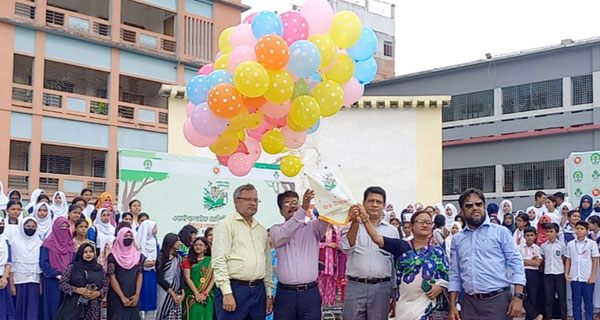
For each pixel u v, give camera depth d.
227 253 6.06
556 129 26.56
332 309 10.51
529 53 27.28
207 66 6.64
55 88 24.53
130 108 25.61
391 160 17.03
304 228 6.12
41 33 23.30
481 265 5.73
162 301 8.79
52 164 24.36
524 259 11.05
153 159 11.78
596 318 11.04
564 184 26.44
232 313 6.01
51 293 8.77
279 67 5.57
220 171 12.45
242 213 6.21
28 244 8.97
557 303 11.05
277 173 13.16
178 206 11.92
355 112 17.11
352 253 6.11
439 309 5.96
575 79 26.31
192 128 6.18
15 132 22.69
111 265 8.65
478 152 29.12
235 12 28.70
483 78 28.81
